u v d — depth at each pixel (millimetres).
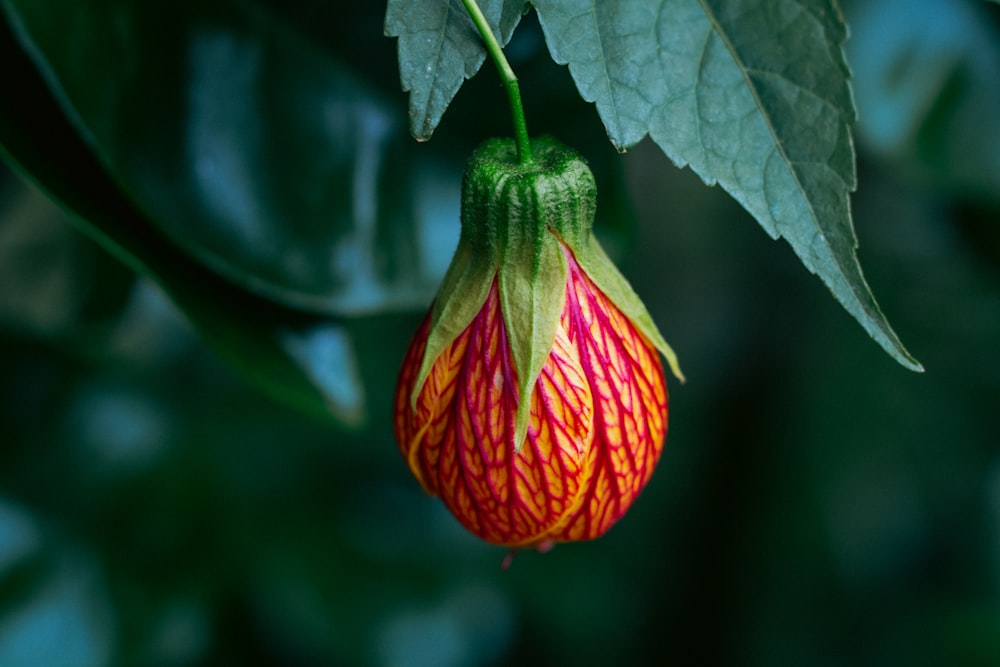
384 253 356
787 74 303
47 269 401
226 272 346
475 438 319
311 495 512
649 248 755
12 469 450
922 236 596
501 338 318
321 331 360
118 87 341
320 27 354
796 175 302
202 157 348
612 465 320
